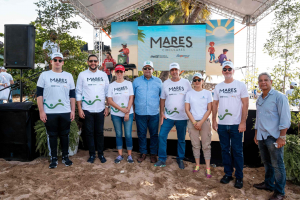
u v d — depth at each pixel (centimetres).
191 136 357
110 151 454
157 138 398
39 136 390
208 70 673
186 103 349
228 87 313
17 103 392
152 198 272
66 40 505
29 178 314
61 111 350
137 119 393
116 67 376
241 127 304
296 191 312
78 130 422
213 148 432
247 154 422
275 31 406
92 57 369
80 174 332
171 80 376
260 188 312
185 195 283
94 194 273
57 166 364
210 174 349
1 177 318
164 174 348
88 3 729
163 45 679
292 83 362
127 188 294
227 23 660
